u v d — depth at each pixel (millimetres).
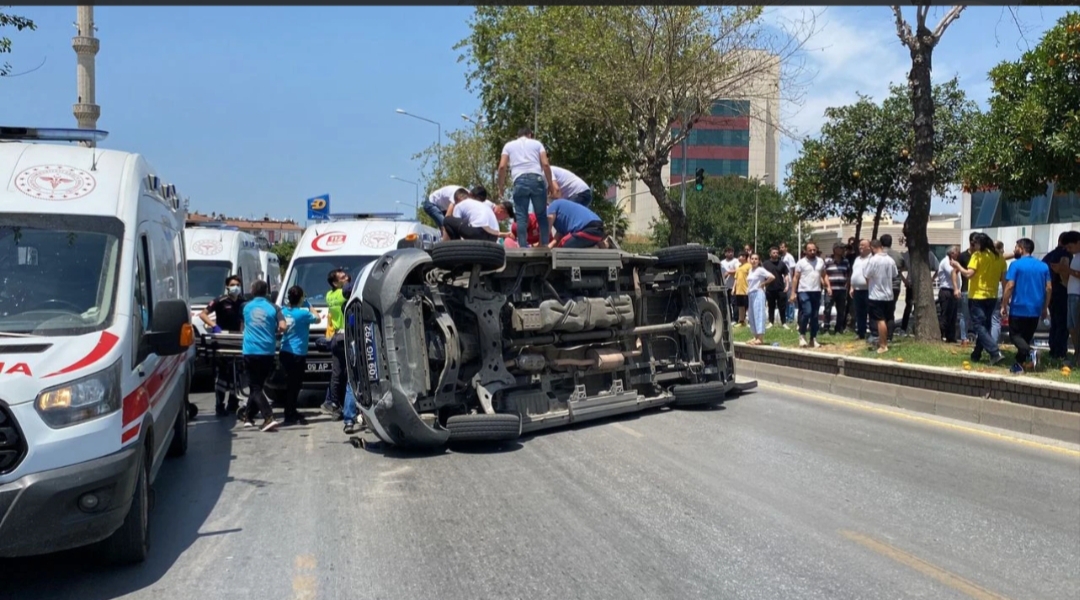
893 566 5723
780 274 19266
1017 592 5336
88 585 5465
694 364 11781
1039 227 26469
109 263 6105
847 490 7531
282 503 7285
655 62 20812
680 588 5312
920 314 14875
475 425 8930
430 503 7176
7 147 6680
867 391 12688
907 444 9453
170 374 7855
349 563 5777
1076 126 12000
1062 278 11984
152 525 6719
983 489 7613
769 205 65500
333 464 8742
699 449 9109
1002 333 15867
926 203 14711
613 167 30797
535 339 9875
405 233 14703
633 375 11156
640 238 76625
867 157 22453
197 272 16453
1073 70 12398
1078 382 10094
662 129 23016
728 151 71250
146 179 7211
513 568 5652
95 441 5191
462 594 5227
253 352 10758
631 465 8398
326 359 12062
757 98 21562
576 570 5613
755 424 10539
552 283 10297
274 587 5379
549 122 25547
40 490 4926
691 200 65312
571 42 21484
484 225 10500
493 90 31125
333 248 14383
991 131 14148
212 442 10078
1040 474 8164
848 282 17547
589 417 10234
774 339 17188
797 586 5363
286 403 11219
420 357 8883
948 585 5418
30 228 6145
